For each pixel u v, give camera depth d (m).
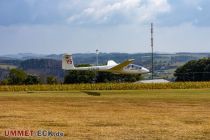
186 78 118.25
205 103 41.69
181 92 62.59
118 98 48.75
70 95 55.88
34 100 45.84
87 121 27.41
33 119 28.41
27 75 118.06
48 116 30.25
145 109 35.84
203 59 122.25
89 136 21.34
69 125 25.48
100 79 112.50
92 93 61.66
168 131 23.03
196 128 24.20
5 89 78.50
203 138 20.98
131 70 91.44
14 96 52.56
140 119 28.58
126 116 30.45
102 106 38.72
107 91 68.56
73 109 35.88
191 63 122.81
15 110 34.66
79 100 45.81
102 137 21.12
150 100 45.34
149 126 25.06
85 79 111.31
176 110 35.06
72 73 111.69
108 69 93.50
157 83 81.62
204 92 62.38
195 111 34.16
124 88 80.31
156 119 28.59
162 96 52.50
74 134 21.92
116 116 30.42
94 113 32.56
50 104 40.72
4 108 36.47
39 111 33.94
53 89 79.94
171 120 28.09
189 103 41.66
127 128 24.14
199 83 81.62
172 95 54.72
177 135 21.78
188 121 27.59
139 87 80.56
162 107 37.75
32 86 80.19
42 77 114.50
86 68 95.38
